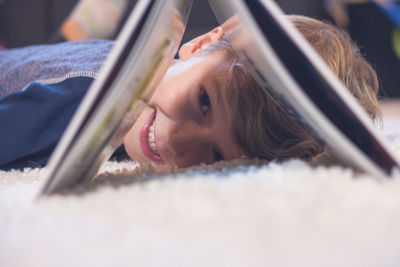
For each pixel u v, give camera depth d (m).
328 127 0.43
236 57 0.77
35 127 0.81
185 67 0.79
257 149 0.77
